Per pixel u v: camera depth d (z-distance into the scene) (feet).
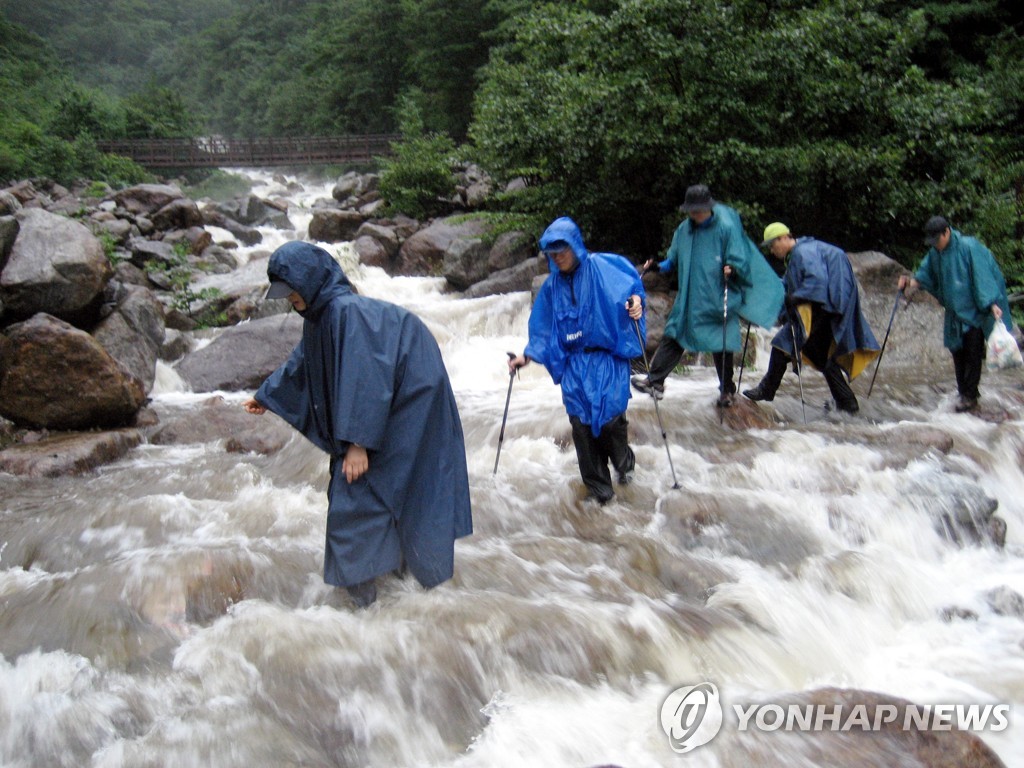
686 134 34.83
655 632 12.95
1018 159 46.83
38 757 10.39
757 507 17.16
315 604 13.53
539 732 11.11
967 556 17.16
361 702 11.29
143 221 52.80
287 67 197.47
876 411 24.49
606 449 18.11
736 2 35.40
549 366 17.37
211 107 228.22
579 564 15.25
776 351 23.54
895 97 37.63
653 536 16.37
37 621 12.84
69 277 25.59
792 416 24.04
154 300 30.30
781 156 34.68
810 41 35.32
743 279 21.85
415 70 118.52
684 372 29.78
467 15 103.04
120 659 12.01
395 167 59.00
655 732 11.03
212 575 13.79
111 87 249.96
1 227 25.35
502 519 17.11
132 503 17.67
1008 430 21.98
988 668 13.35
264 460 21.63
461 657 12.02
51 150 82.58
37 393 22.68
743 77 34.55
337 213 58.90
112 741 10.59
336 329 12.29
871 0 39.01
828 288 22.38
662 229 37.37
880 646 14.17
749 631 13.53
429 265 48.93
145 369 27.48
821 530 16.99
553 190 39.06
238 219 67.87
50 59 186.50
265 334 30.25
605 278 16.81
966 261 23.34
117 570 13.97
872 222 38.11
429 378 12.73
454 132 105.19
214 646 12.16
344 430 11.86
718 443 21.09
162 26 297.12
